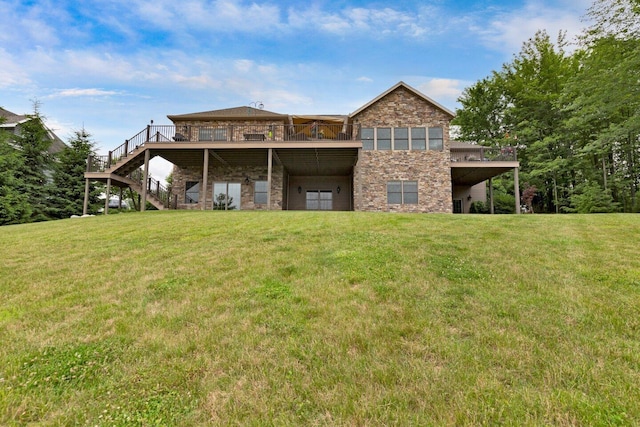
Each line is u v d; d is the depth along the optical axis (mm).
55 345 3031
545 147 24156
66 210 22516
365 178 17047
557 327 3135
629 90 14820
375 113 17422
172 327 3357
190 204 18297
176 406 2232
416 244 6258
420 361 2646
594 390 2252
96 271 5270
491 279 4406
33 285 4680
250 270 5004
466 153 19062
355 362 2656
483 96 30875
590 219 8844
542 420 1986
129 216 11727
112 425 2074
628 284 4121
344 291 4113
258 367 2643
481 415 2035
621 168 22750
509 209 21094
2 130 21344
